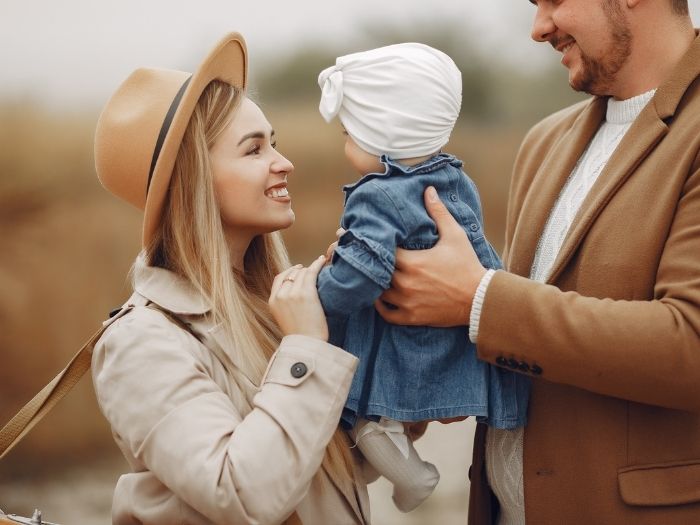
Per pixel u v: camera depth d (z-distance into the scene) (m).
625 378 1.75
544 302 1.78
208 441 1.63
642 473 1.85
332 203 8.89
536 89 13.29
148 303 1.83
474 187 1.98
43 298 5.63
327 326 1.78
